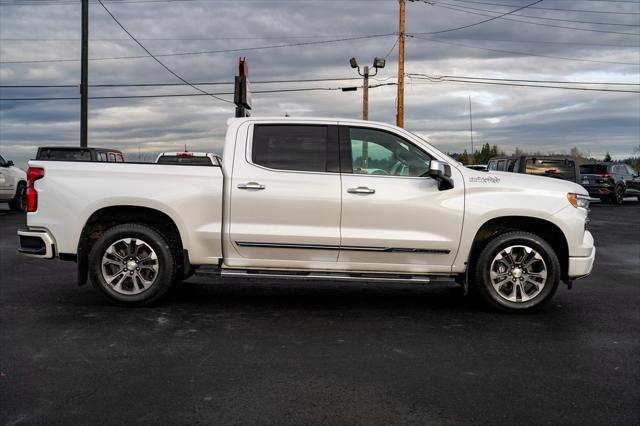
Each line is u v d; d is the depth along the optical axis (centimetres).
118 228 594
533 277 600
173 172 594
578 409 358
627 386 398
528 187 600
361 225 587
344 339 504
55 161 604
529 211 591
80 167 598
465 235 591
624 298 686
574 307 636
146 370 420
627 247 1202
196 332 519
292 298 666
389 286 748
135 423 334
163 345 480
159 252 593
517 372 424
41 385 390
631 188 2723
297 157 598
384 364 439
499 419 343
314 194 584
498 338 511
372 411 353
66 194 593
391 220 588
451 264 599
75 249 596
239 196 586
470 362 446
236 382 398
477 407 360
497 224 622
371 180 590
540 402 369
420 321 568
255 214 588
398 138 607
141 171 595
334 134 604
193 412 349
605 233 1476
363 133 607
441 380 406
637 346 491
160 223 623
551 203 596
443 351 473
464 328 544
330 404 363
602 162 2695
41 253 596
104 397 371
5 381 397
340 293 698
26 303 620
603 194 2575
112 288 598
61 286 711
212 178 591
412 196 587
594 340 507
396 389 388
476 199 592
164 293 598
